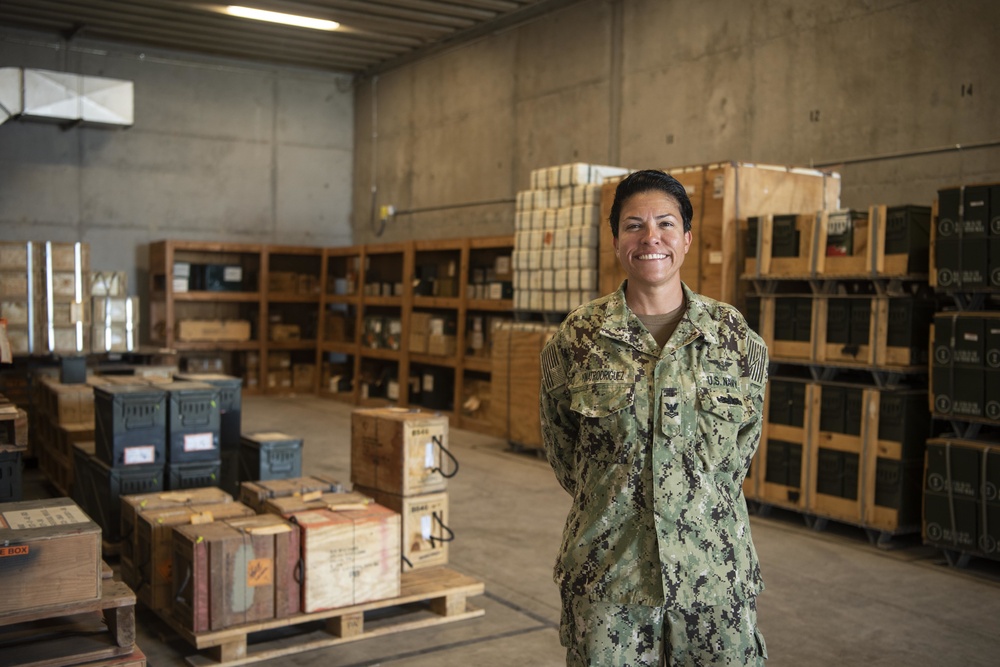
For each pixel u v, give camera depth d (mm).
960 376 5125
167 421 4863
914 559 5352
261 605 3697
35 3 10586
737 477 2023
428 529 4512
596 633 1927
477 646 3869
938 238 5215
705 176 6547
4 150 11695
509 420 8508
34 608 2803
